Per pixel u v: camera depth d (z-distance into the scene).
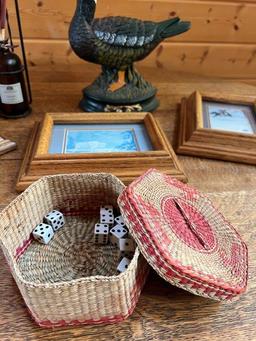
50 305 0.21
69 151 0.38
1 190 0.35
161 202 0.26
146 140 0.41
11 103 0.46
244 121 0.45
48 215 0.30
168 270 0.22
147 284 0.26
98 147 0.39
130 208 0.24
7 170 0.38
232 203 0.35
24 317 0.24
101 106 0.47
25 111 0.48
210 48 0.73
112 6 0.63
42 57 0.67
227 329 0.24
